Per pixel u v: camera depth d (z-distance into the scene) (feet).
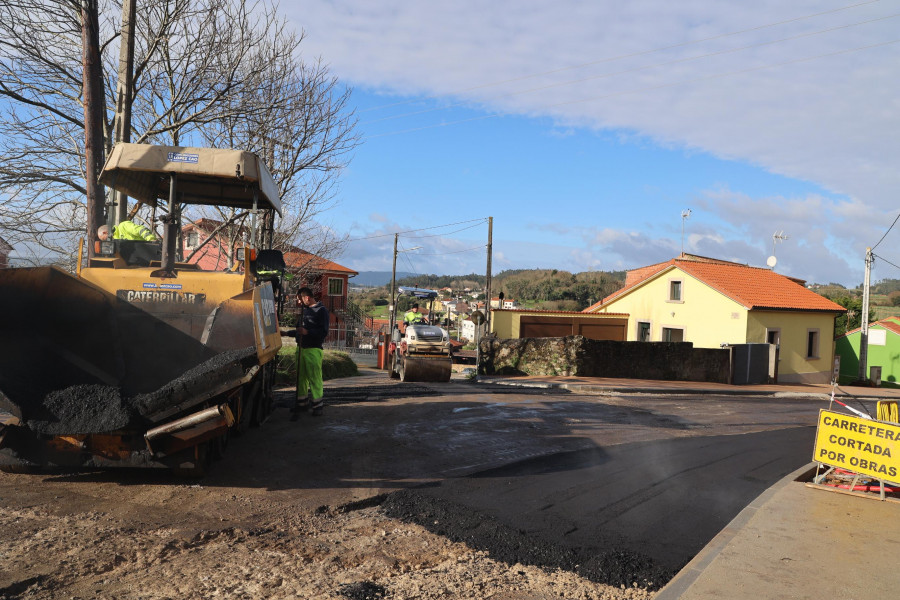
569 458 27.30
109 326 20.36
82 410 18.07
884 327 112.68
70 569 13.50
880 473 22.68
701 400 57.67
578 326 107.96
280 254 29.43
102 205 32.04
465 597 13.39
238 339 20.11
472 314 83.51
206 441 19.40
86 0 31.17
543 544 16.62
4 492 18.57
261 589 13.09
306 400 32.76
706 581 14.29
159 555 14.57
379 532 17.16
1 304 18.20
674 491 22.91
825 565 15.57
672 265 101.09
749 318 89.97
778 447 33.63
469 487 21.79
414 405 38.96
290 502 19.04
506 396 48.24
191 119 42.75
